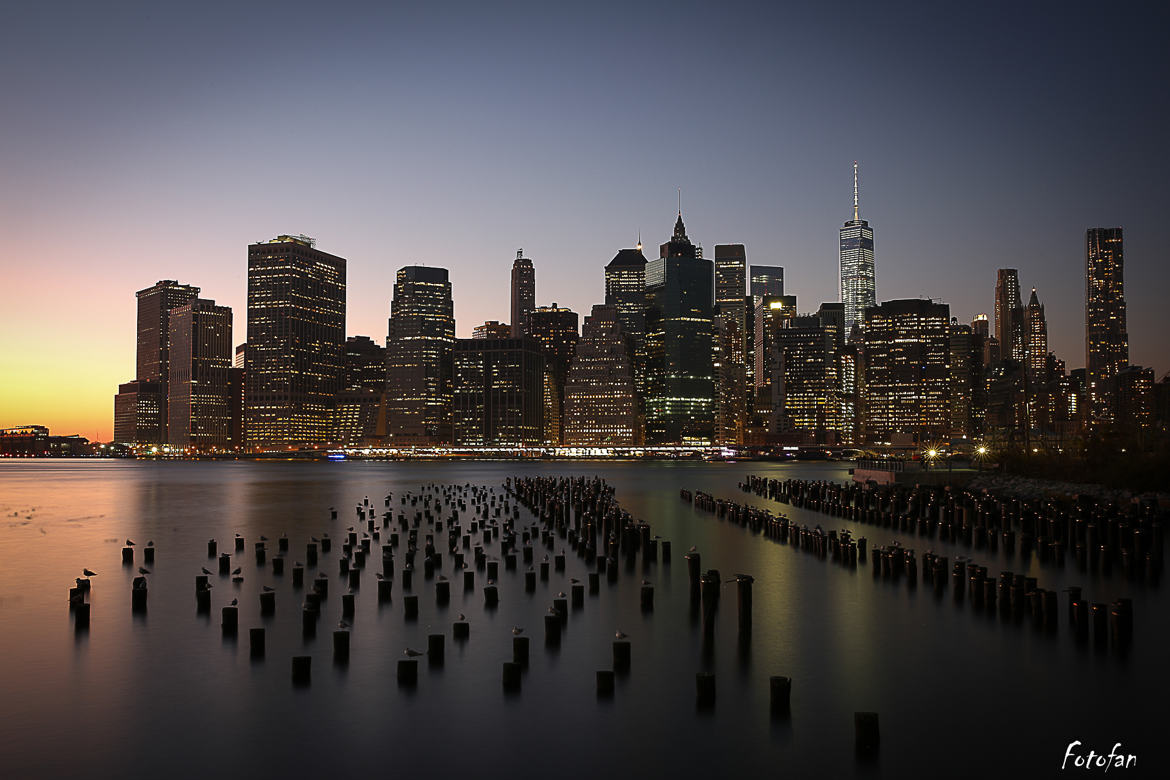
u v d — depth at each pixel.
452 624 40.44
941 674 33.09
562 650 36.47
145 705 29.80
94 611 44.53
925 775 24.33
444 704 29.78
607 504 91.19
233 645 37.34
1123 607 36.88
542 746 26.33
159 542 75.88
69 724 28.11
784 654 36.00
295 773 24.55
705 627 40.28
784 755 25.66
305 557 64.56
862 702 30.05
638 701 30.11
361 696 30.58
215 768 24.86
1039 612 41.25
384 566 53.66
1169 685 31.64
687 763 25.14
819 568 58.19
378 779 24.17
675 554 65.69
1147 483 96.00
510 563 58.41
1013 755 25.62
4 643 37.84
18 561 63.50
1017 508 82.44
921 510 91.06
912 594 48.56
